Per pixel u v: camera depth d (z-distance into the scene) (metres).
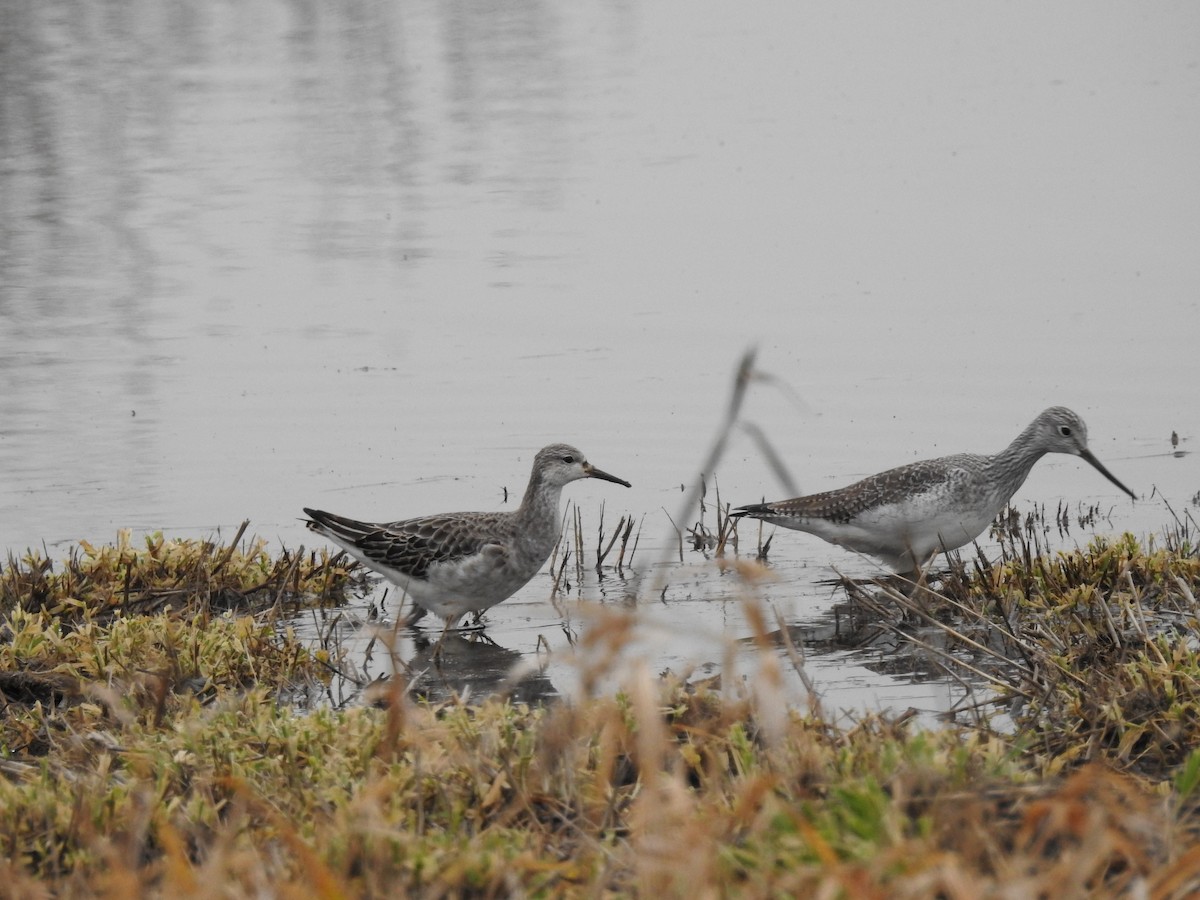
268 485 15.38
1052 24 38.16
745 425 7.05
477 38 37.19
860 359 18.47
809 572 13.59
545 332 19.67
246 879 6.25
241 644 10.80
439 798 7.43
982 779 7.03
